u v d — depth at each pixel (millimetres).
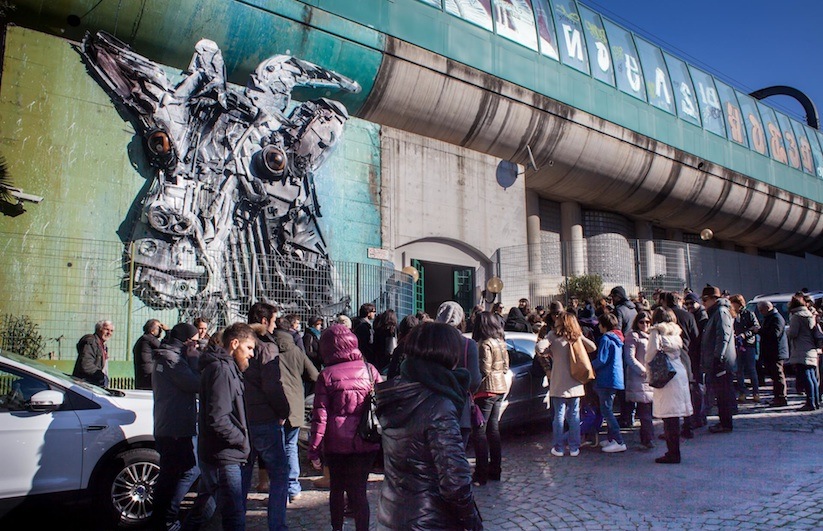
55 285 11727
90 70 12938
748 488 5637
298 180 15133
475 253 20016
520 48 21125
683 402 6684
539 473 6680
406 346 2914
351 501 4484
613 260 21219
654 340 6770
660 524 4859
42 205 12094
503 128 20344
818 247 37938
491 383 6477
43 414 5281
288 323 7488
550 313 8406
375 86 17484
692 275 22156
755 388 10602
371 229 16938
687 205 28078
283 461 4824
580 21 23906
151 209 12578
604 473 6477
